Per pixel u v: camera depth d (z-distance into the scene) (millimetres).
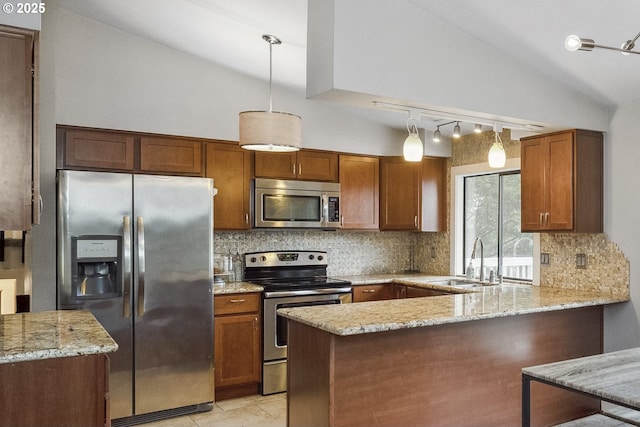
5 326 2287
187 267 3699
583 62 3100
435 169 5281
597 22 2637
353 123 4980
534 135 3875
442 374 2834
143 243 3494
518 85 3154
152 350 3551
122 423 3484
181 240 3682
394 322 2539
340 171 4910
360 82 2518
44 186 3533
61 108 3709
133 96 3980
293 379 2850
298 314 2768
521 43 2941
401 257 5711
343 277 5070
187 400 3684
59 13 3730
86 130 3799
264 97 4551
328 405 2496
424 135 5094
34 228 3461
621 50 2184
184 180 3711
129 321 3469
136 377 3488
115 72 3922
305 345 2729
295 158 4660
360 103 2760
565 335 3426
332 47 2457
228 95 4379
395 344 2672
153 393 3551
